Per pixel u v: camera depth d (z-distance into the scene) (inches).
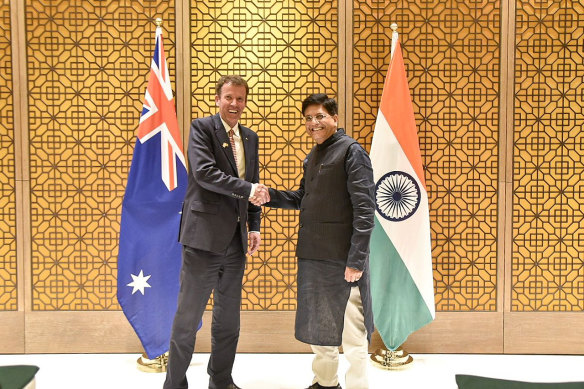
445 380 121.2
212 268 102.4
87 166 137.8
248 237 114.7
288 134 138.2
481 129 137.6
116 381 120.1
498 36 136.3
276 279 139.3
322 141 102.6
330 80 137.7
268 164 138.5
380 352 132.3
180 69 136.2
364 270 98.7
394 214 124.9
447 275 139.3
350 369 102.4
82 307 138.8
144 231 123.0
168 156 123.4
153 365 126.2
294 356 136.9
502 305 138.5
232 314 108.4
